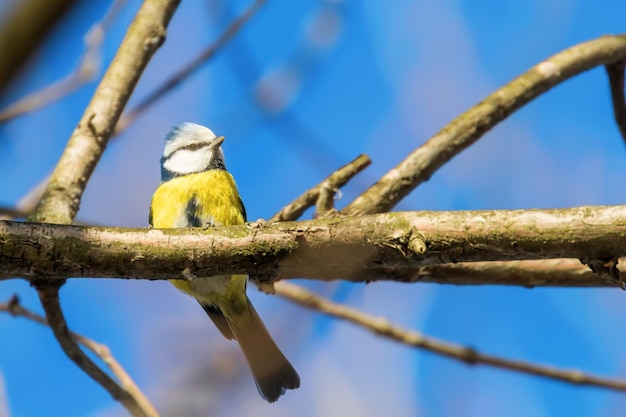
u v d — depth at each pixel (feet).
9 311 29.73
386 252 20.70
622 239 18.95
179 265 20.93
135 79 30.68
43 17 9.04
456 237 20.10
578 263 29.27
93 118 29.60
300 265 21.26
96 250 20.74
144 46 30.96
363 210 29.94
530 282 29.71
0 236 20.51
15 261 20.70
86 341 26.84
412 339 31.71
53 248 20.65
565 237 19.35
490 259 20.27
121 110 30.27
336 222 20.92
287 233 20.94
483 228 19.93
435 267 29.60
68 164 28.84
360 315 31.89
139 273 21.09
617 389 31.45
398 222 20.57
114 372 25.96
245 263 21.06
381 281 29.76
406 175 30.68
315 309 32.01
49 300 25.76
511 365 31.68
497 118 31.76
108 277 21.34
